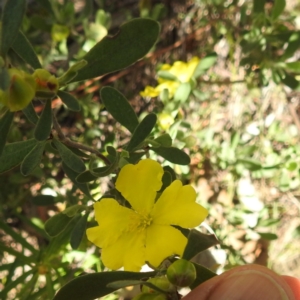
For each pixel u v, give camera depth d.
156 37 0.09
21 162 0.10
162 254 0.09
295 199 0.23
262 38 0.16
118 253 0.10
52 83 0.08
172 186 0.10
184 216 0.09
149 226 0.10
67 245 0.16
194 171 0.21
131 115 0.11
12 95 0.07
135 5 0.23
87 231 0.10
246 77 0.20
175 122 0.15
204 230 0.15
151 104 0.22
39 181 0.20
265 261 0.22
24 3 0.08
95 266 0.17
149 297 0.09
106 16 0.18
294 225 0.23
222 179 0.21
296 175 0.21
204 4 0.21
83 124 0.21
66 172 0.12
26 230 0.22
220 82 0.20
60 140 0.10
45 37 0.21
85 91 0.20
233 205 0.21
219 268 0.17
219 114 0.23
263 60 0.17
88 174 0.10
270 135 0.21
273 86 0.22
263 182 0.23
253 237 0.20
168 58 0.23
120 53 0.09
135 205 0.10
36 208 0.21
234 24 0.21
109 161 0.11
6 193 0.20
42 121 0.08
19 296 0.15
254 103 0.23
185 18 0.22
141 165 0.10
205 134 0.20
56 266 0.15
